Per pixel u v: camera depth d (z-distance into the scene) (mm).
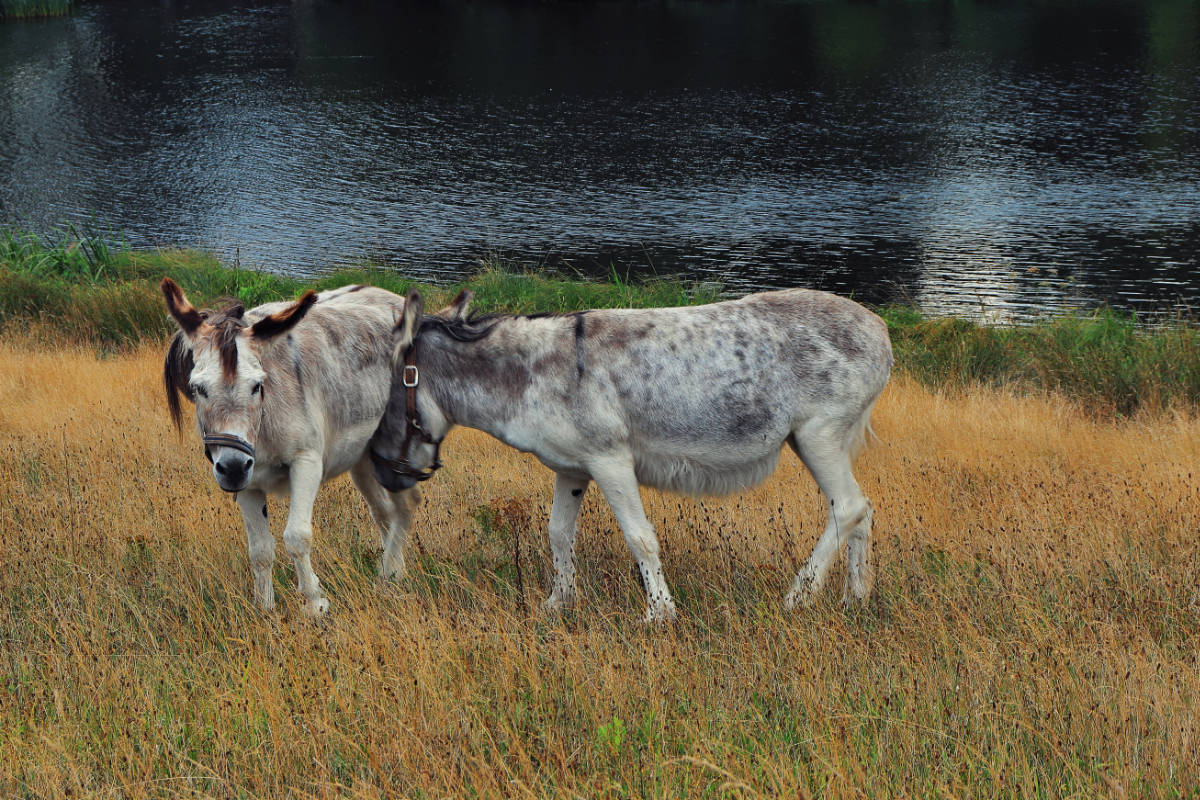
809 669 15664
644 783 13203
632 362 18594
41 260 58625
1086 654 15719
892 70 169875
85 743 14305
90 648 16531
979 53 180875
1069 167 112438
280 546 21875
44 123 138125
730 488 19656
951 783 13117
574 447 18688
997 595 18359
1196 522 21359
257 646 16422
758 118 141500
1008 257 80250
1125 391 39562
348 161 122062
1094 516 21875
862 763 13414
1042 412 34594
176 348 18312
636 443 18969
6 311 48781
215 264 63469
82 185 109125
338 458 19516
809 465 19547
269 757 13875
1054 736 13758
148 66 180000
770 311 19328
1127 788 12633
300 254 83875
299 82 168875
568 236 90062
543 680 15625
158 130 136250
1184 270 75125
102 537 21453
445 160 122688
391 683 15281
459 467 27484
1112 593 18594
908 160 118312
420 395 19250
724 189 107375
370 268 65750
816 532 22062
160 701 15359
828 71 170750
